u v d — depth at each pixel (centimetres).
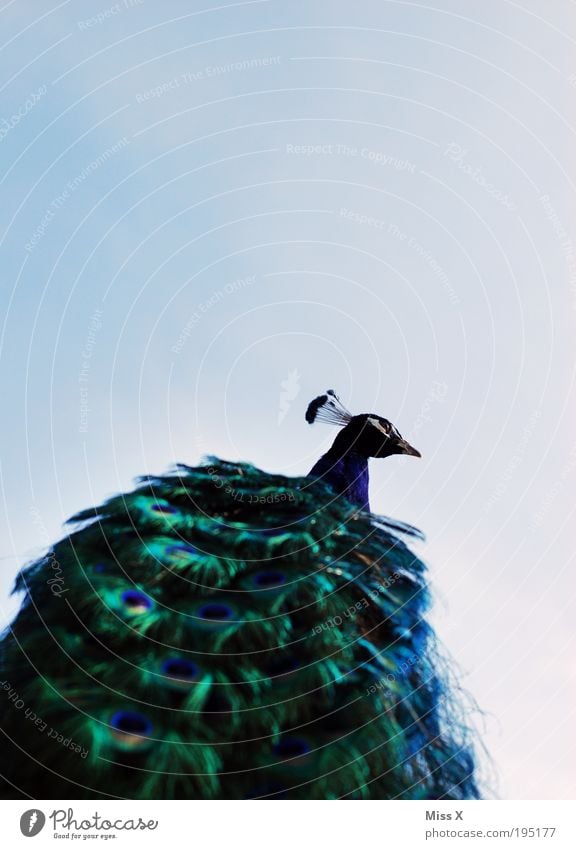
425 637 665
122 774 534
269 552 687
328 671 605
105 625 611
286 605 643
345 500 774
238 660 604
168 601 639
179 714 565
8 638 608
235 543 688
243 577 667
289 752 568
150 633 610
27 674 581
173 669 592
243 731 567
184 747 548
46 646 596
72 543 677
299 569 675
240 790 548
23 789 523
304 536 700
